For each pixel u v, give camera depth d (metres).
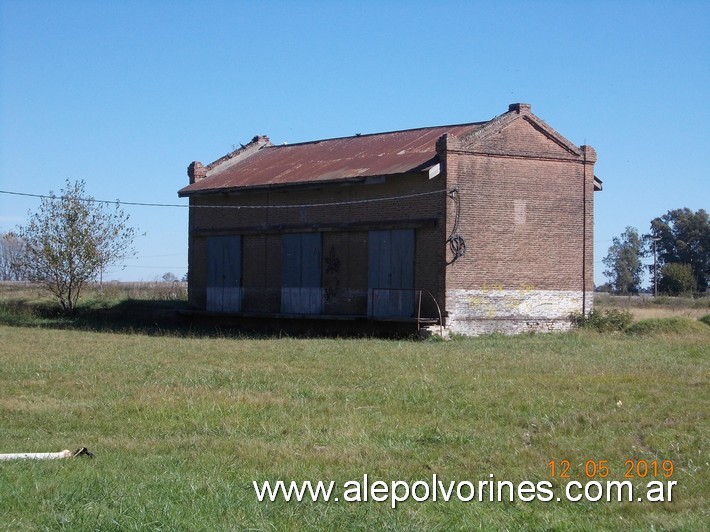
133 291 56.72
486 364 22.17
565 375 20.05
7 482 10.73
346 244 36.09
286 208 38.22
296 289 37.75
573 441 13.40
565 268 35.12
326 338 33.47
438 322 32.41
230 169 43.62
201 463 12.09
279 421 15.21
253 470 11.70
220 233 40.94
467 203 33.03
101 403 17.06
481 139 33.34
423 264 33.41
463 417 15.45
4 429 14.84
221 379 19.88
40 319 44.75
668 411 15.51
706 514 9.85
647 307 52.44
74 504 9.85
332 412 15.90
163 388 18.59
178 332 37.41
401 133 40.09
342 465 12.05
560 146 35.12
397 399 17.06
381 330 34.59
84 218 46.59
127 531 8.98
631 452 12.69
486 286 33.34
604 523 9.59
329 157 39.81
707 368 21.41
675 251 96.31
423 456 12.66
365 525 9.31
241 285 40.12
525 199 34.31
